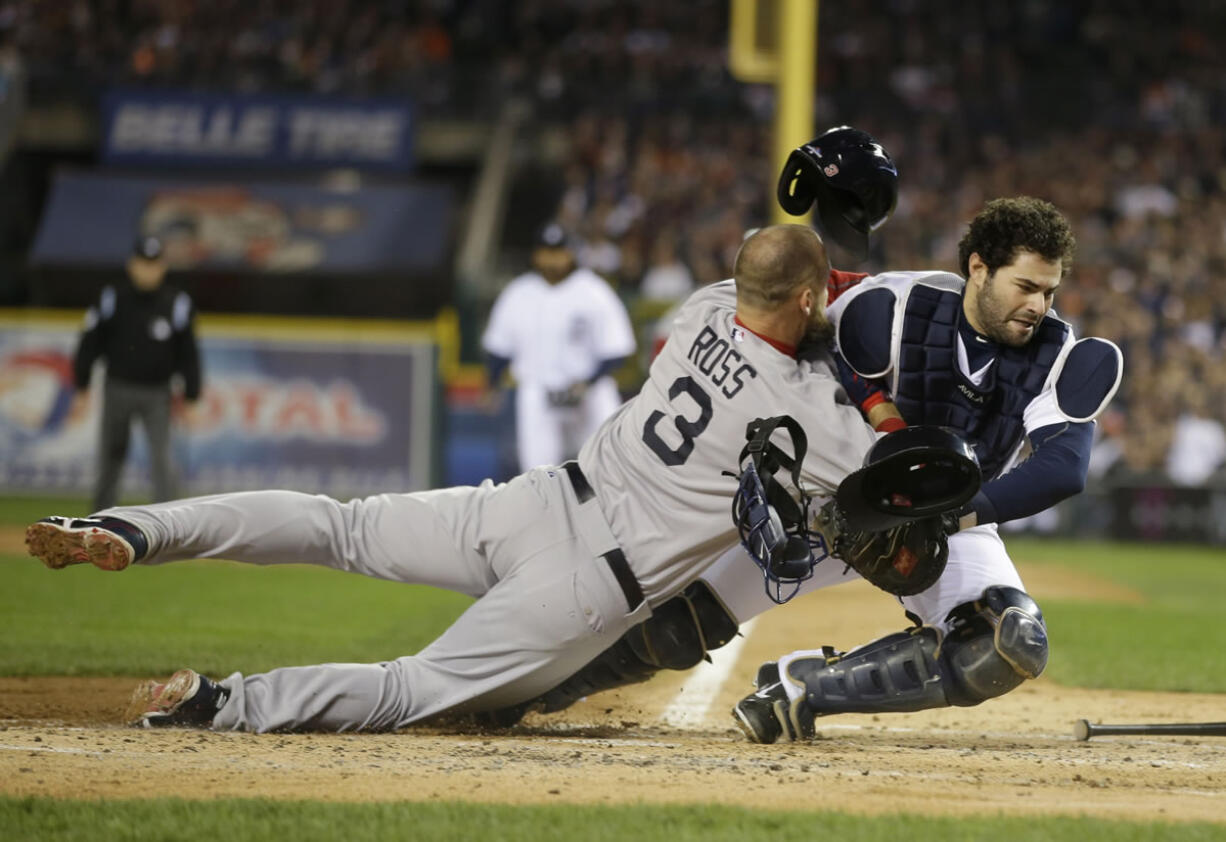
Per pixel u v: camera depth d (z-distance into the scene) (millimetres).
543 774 14484
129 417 43875
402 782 13938
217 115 90312
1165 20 98938
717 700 21938
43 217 84250
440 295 84438
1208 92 93375
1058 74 98312
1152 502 69062
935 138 90062
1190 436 69562
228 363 66125
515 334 50938
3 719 17953
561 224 83875
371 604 35062
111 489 44438
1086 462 15977
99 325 43438
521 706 17719
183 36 94062
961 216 85375
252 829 11812
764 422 15508
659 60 95062
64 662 23047
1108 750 17562
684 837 11688
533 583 16219
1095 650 29234
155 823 11977
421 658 16703
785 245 15828
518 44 100312
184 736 16203
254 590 37188
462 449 70188
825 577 17625
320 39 94938
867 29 97000
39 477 65562
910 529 15477
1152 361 75125
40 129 92125
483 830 11859
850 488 14930
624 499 16375
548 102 94000
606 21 99125
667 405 16328
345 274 82625
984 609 16578
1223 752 17562
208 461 65938
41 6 95000
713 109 93375
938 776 15016
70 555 15695
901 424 16062
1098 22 98875
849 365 16719
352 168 89625
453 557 16703
